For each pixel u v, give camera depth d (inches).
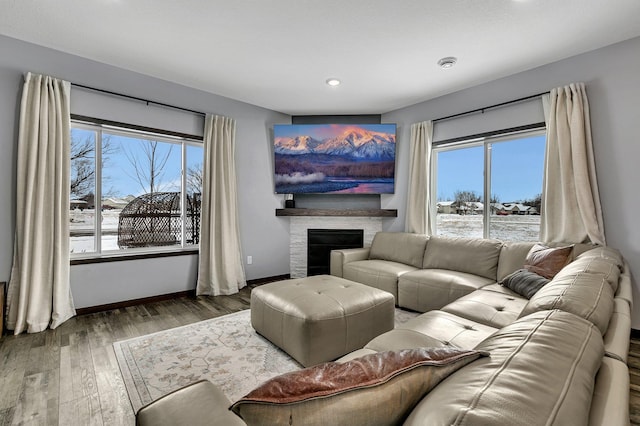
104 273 125.4
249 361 84.2
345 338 83.0
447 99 153.1
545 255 99.6
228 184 156.1
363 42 106.5
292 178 175.5
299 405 22.1
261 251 173.9
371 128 171.8
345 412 22.4
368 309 88.2
